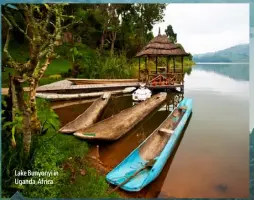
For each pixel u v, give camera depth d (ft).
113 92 40.16
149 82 43.73
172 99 40.50
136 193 14.51
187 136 24.31
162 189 15.70
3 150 13.64
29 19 13.82
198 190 15.66
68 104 33.81
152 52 44.50
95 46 60.18
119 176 15.52
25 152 14.12
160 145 20.51
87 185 14.74
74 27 53.31
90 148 19.67
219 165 18.44
